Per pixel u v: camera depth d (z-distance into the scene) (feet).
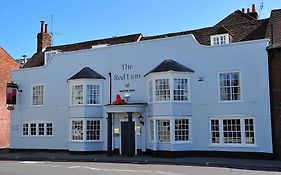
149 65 76.33
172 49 74.13
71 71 86.22
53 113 87.45
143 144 74.79
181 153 69.31
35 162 65.46
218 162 58.54
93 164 60.08
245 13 89.51
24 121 91.56
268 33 69.67
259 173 46.24
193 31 86.07
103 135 80.23
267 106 64.39
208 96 69.77
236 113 66.95
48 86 89.10
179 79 70.90
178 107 70.08
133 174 45.14
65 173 46.62
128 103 75.36
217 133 68.69
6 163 63.46
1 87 108.88
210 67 70.13
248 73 66.54
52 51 98.84
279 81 63.62
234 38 76.07
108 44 94.79
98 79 81.05
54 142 86.48
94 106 80.48
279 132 62.85
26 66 104.27
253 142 65.36
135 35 94.89
